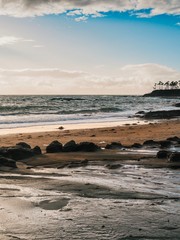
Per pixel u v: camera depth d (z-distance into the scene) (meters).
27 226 6.40
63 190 9.11
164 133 26.19
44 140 22.92
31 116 51.97
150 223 6.56
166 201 8.07
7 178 10.64
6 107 72.19
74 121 43.88
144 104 109.69
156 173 11.38
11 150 14.37
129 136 24.45
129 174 11.27
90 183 9.91
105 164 13.15
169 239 5.81
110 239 5.80
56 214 7.11
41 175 11.23
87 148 16.28
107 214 7.10
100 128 32.41
